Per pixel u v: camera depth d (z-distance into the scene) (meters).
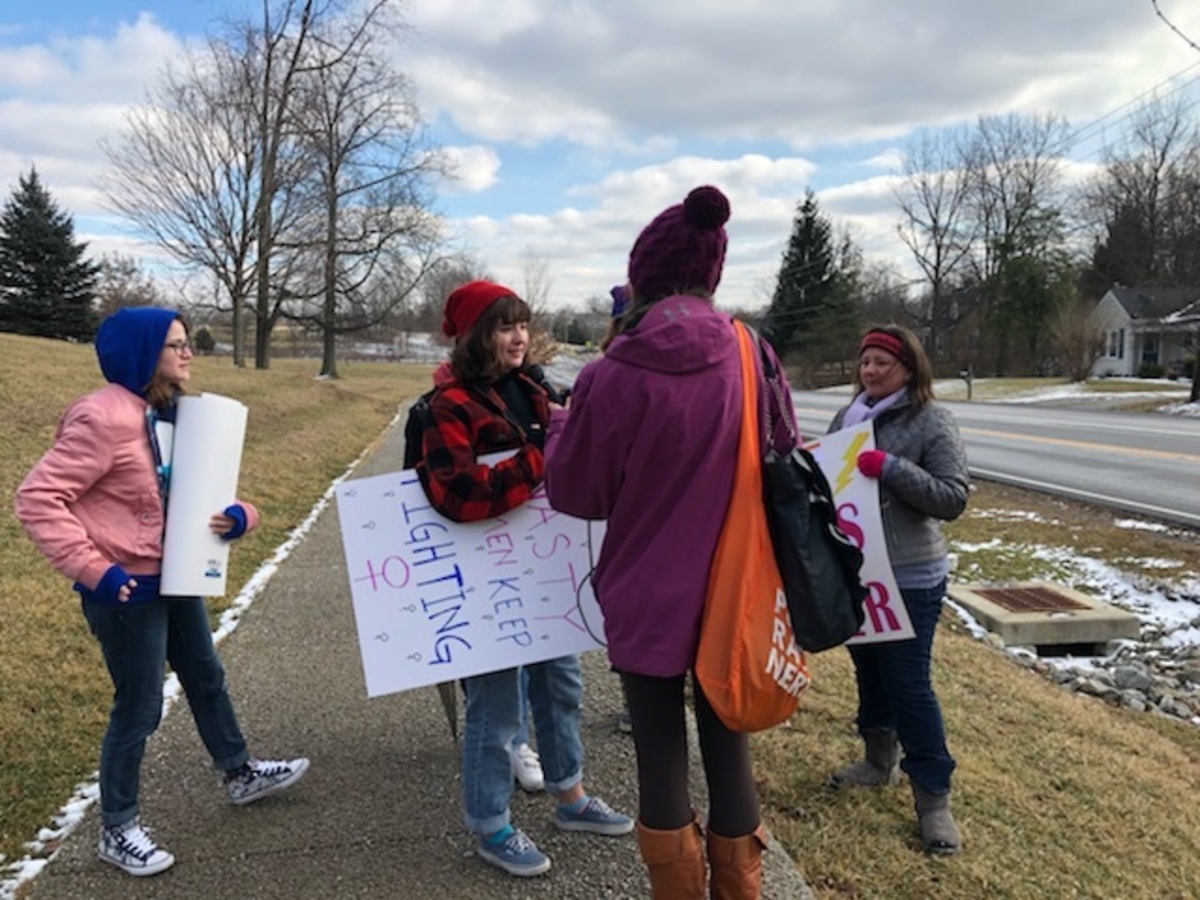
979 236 56.47
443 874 2.72
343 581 5.93
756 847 2.12
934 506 2.87
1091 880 2.82
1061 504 10.36
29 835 2.89
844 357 57.88
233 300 27.62
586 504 2.11
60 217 41.25
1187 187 46.19
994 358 53.28
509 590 2.80
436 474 2.57
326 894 2.63
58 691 3.85
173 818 3.02
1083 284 58.78
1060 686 5.40
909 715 2.94
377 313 33.62
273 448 10.92
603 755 3.49
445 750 3.54
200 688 3.00
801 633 2.01
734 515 1.96
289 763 3.12
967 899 2.67
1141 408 25.81
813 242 58.72
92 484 2.53
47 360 12.40
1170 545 8.25
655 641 1.96
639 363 1.95
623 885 2.68
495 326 2.62
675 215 2.05
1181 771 3.93
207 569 2.72
